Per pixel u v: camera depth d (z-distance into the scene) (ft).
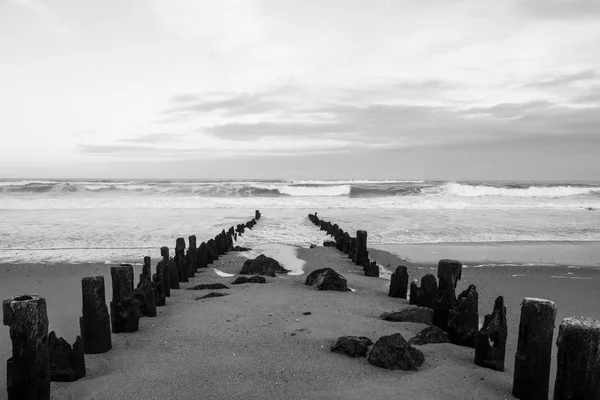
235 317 27.68
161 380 18.39
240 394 17.10
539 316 16.65
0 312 31.45
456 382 18.12
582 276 45.57
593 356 14.46
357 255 49.93
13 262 50.03
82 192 141.08
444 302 26.05
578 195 139.54
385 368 19.36
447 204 114.73
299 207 111.96
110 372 19.34
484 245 64.39
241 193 145.07
